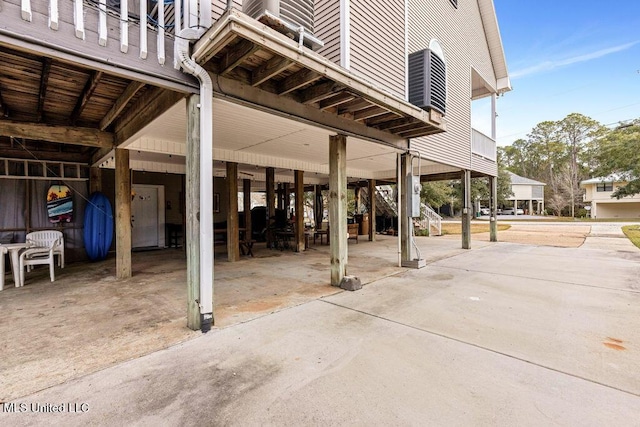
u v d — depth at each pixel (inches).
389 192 604.1
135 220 350.0
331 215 181.9
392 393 76.0
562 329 115.9
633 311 135.0
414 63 219.6
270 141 219.1
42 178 250.2
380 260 270.4
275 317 128.8
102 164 270.4
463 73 341.7
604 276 202.5
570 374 84.3
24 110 165.0
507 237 464.1
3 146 233.3
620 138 723.4
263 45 96.9
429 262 260.1
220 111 146.2
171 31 126.9
